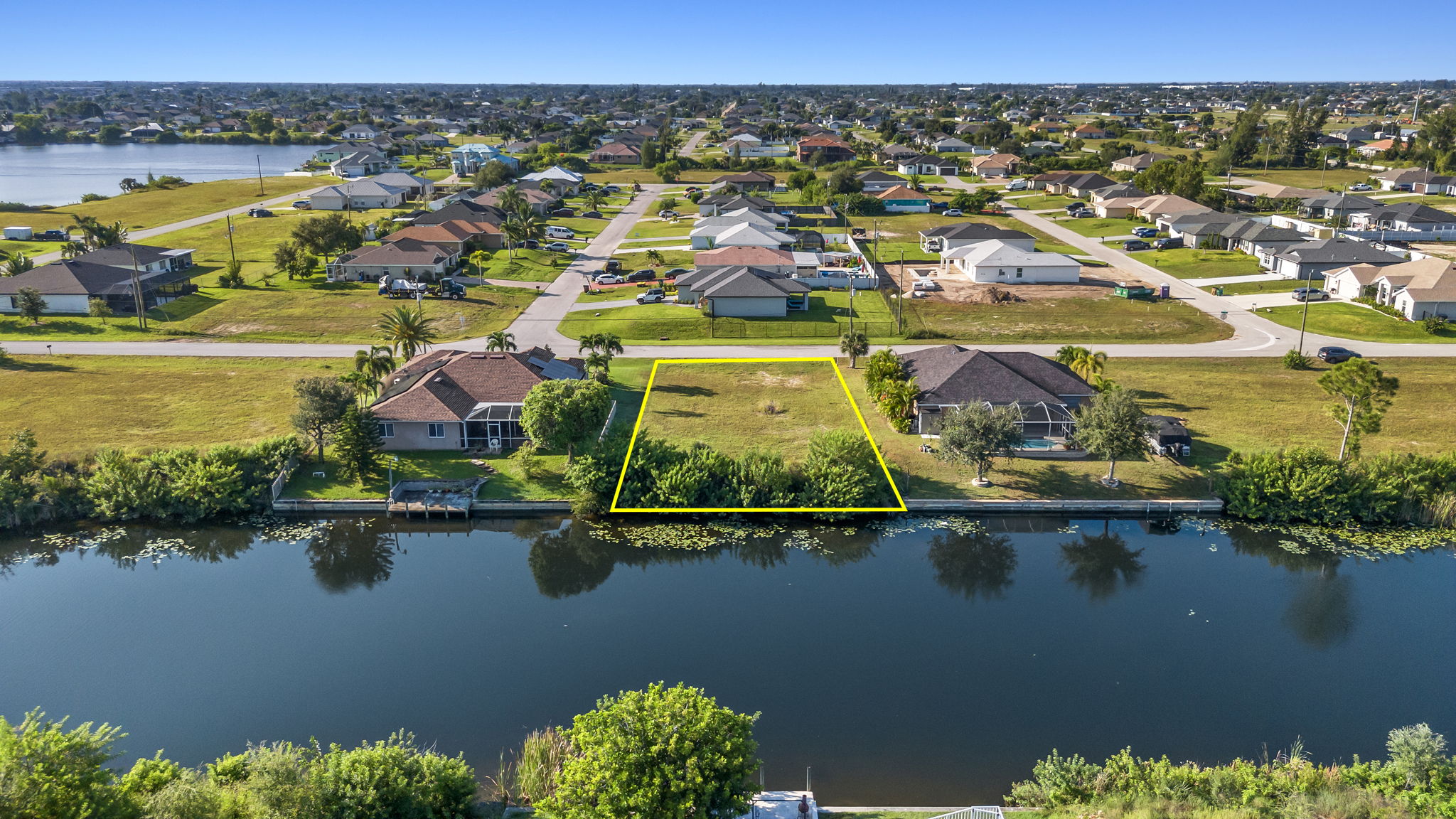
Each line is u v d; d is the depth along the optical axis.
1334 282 101.25
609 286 107.06
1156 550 50.25
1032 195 185.75
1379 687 37.56
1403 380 72.69
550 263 120.06
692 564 49.16
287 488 55.66
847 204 161.75
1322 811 27.75
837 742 33.91
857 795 31.28
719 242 125.00
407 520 53.59
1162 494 54.91
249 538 51.47
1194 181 157.75
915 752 33.47
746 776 27.19
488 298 100.44
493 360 66.00
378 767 27.50
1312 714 35.78
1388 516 52.88
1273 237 120.81
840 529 52.56
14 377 73.12
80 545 50.38
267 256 121.38
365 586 46.44
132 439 60.53
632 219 158.12
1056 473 57.59
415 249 109.12
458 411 60.59
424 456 59.88
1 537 51.12
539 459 59.72
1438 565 48.31
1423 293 88.56
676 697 27.84
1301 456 54.09
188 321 90.75
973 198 166.38
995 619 43.12
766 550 50.50
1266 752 33.47
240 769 28.84
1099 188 170.12
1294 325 89.94
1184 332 88.12
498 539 52.25
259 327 89.38
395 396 61.88
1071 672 38.59
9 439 60.16
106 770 28.38
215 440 60.53
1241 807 28.64
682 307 97.81
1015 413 56.81
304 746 33.28
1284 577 47.34
